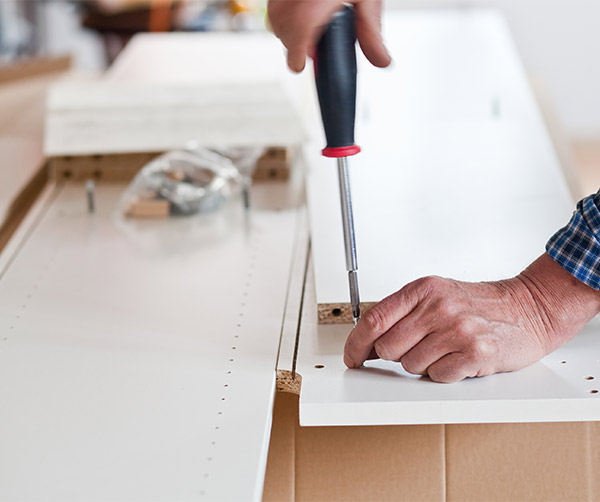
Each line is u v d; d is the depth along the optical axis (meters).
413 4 3.63
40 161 1.88
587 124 3.76
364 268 1.20
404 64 2.35
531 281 1.01
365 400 0.92
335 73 0.92
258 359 1.03
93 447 0.86
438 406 0.91
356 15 0.92
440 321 0.95
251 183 1.66
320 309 1.11
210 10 3.65
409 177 1.54
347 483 1.16
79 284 1.25
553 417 0.91
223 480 0.81
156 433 0.88
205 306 1.17
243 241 1.39
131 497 0.79
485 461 1.16
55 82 2.63
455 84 2.15
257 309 1.17
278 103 1.76
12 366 1.02
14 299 1.20
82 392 0.96
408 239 1.29
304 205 1.54
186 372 1.00
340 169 0.97
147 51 2.68
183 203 1.49
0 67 2.64
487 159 1.61
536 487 1.16
